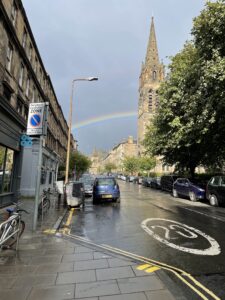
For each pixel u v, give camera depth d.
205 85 13.07
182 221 9.56
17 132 13.69
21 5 15.79
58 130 39.94
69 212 12.09
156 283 3.98
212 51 13.11
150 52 90.31
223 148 20.00
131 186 38.47
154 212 11.88
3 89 13.73
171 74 21.41
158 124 22.78
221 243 6.49
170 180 25.33
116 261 5.04
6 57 13.69
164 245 6.32
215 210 12.70
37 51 21.58
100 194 15.52
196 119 15.84
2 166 12.16
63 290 3.75
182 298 3.54
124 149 119.25
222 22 12.24
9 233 5.75
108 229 8.27
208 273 4.49
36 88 21.77
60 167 40.91
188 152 22.73
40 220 9.49
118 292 3.67
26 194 18.00
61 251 5.69
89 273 4.40
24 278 4.19
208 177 25.50
